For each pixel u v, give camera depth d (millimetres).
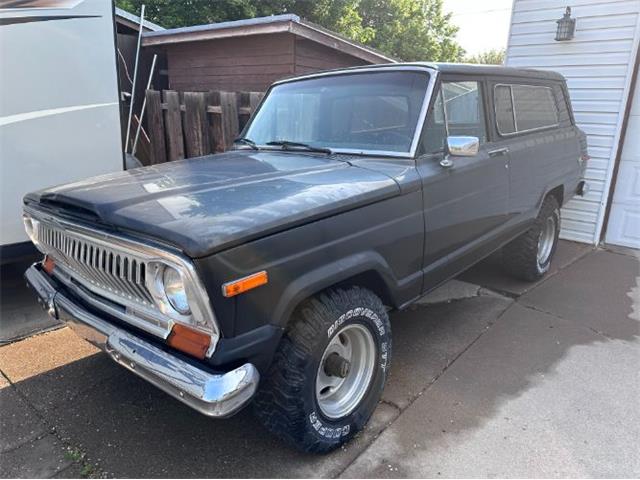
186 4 17203
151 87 10031
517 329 4035
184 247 1912
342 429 2580
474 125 3695
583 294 4801
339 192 2520
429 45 30062
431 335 3920
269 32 7969
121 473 2459
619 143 6336
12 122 4074
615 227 6559
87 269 2465
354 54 9133
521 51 6867
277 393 2314
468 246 3615
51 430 2777
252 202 2295
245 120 6922
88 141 4523
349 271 2463
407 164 3033
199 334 2068
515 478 2416
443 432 2754
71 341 3803
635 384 3244
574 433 2746
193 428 2803
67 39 4262
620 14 5961
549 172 4742
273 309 2154
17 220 4227
